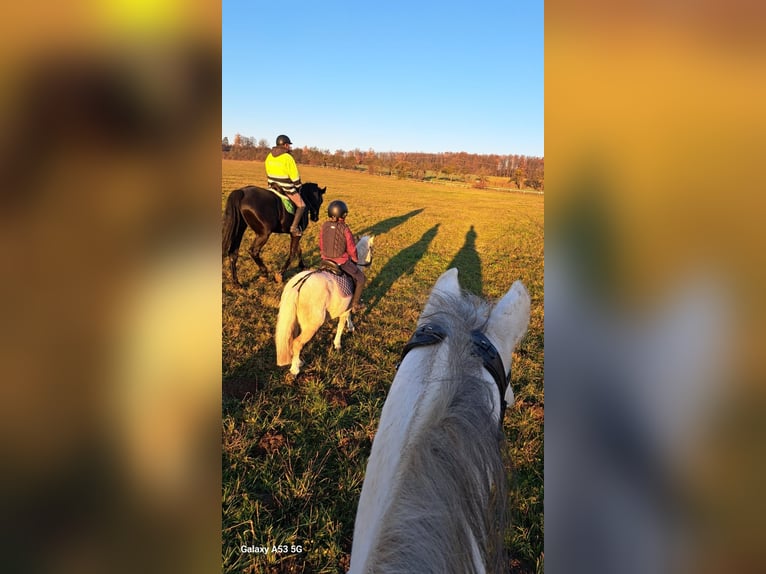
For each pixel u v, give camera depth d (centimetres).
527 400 372
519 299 218
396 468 116
